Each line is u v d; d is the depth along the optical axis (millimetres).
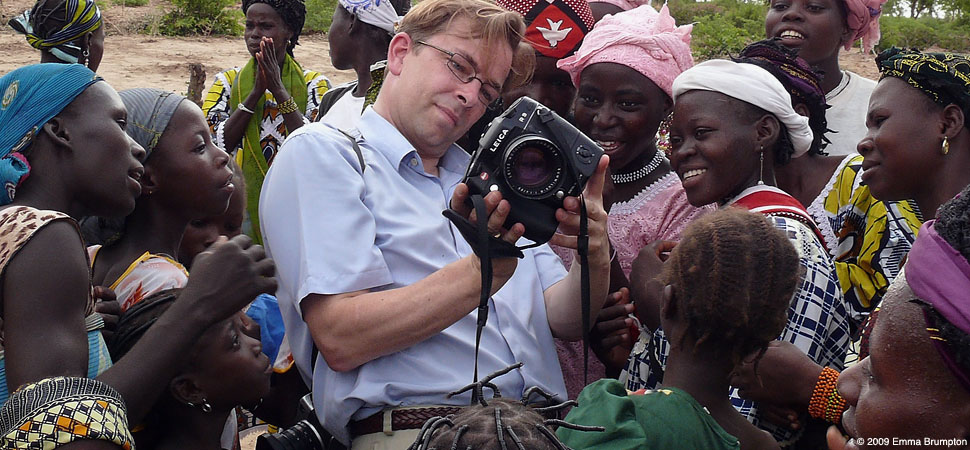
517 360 2750
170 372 2229
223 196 2902
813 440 2793
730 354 2318
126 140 2418
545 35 3617
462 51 2674
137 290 2688
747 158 2973
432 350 2635
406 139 2793
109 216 2447
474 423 1792
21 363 2023
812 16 4402
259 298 3242
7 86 2367
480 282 2455
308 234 2559
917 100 2744
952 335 1609
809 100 3479
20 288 2061
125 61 15758
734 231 2305
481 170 2342
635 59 3250
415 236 2662
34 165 2322
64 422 1927
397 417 2574
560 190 2381
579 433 2129
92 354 2268
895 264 3100
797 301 2652
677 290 2354
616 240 3414
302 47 18688
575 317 2863
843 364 2785
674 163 3094
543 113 2375
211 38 18891
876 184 2852
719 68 3000
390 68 2842
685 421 2178
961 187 2738
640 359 3045
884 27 25141
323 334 2547
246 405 2621
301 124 5473
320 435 2840
